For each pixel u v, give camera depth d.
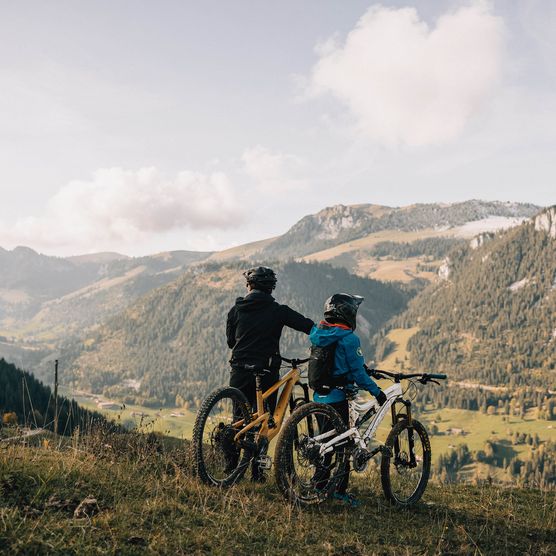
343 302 6.14
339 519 5.60
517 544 5.75
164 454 6.72
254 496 5.84
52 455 6.16
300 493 5.80
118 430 7.29
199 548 4.35
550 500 7.68
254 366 6.05
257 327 6.26
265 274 6.45
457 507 6.82
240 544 4.57
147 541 4.28
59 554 3.80
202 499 5.39
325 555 4.69
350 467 6.17
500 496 7.75
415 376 6.54
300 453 5.77
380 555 4.92
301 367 6.52
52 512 4.46
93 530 4.26
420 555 4.99
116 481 5.42
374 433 6.26
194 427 5.62
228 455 5.86
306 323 6.40
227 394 5.84
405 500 6.50
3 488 4.61
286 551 4.59
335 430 5.95
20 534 3.89
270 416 6.14
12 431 7.33
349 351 6.02
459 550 5.32
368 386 6.03
